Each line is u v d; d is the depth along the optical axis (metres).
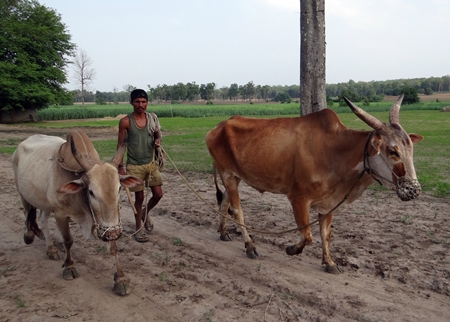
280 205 7.72
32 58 38.84
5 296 4.39
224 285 4.54
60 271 5.01
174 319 3.89
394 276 4.60
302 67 6.82
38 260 5.36
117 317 3.94
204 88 136.00
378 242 5.61
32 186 4.98
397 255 5.15
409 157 3.99
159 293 4.40
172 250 5.64
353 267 4.91
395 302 4.06
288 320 3.82
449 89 162.12
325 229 4.82
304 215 4.80
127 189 4.67
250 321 3.81
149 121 5.78
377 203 7.60
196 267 5.04
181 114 57.19
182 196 8.59
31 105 40.16
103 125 34.16
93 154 4.56
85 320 3.90
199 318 3.88
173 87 130.50
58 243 5.98
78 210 4.43
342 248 5.43
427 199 7.81
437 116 40.19
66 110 54.53
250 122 5.40
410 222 6.41
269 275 4.74
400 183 3.98
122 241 6.02
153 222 6.92
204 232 6.39
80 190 4.19
